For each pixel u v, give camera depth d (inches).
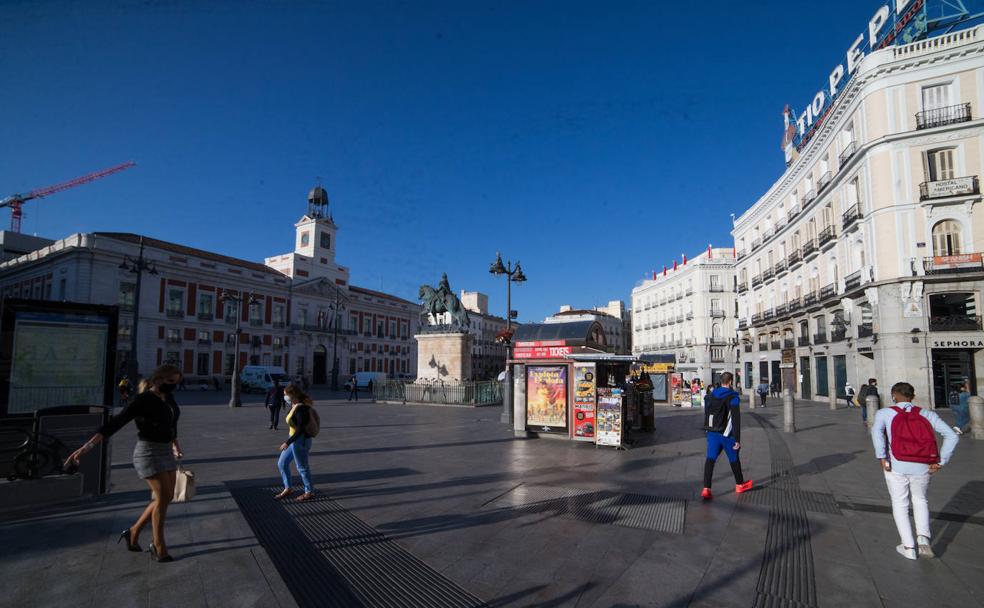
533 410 466.6
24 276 1813.5
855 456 387.9
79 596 141.3
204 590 146.3
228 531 196.9
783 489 277.9
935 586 156.6
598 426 413.1
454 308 993.5
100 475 240.4
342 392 1631.4
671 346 2480.3
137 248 1668.3
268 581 153.3
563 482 289.3
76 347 243.9
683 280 2375.7
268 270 2162.9
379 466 335.0
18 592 143.1
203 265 1888.5
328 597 145.9
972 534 203.5
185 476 188.2
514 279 753.6
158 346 1704.0
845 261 1037.8
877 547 189.3
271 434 503.2
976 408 474.3
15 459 216.2
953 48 844.6
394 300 2856.8
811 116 1232.2
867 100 918.4
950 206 842.8
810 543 193.2
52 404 235.0
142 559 167.8
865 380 971.9
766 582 158.6
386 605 141.8
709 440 266.5
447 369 970.7
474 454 382.9
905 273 857.5
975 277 806.5
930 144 858.8
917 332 836.6
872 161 906.1
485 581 157.8
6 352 224.8
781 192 1406.3
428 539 194.4
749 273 1659.7
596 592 150.9
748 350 1688.0
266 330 2081.7
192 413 762.2
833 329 1103.6
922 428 181.6
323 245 2506.2
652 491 271.1
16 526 197.3
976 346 800.3
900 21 926.4
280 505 239.0
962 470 327.6
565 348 451.5
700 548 187.0
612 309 3705.7
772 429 574.9
